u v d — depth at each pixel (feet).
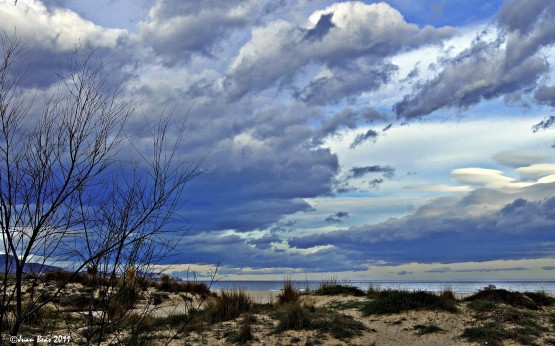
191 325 37.96
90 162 14.34
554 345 34.71
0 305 13.73
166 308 41.19
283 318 39.63
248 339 35.50
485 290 51.21
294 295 53.01
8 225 13.48
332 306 49.85
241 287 49.32
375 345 35.06
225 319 42.65
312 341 35.12
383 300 45.37
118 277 15.08
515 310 43.45
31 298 14.10
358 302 50.47
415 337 37.32
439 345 35.45
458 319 41.55
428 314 42.73
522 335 36.32
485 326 38.55
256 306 49.19
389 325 40.47
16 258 13.65
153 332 29.86
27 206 13.65
